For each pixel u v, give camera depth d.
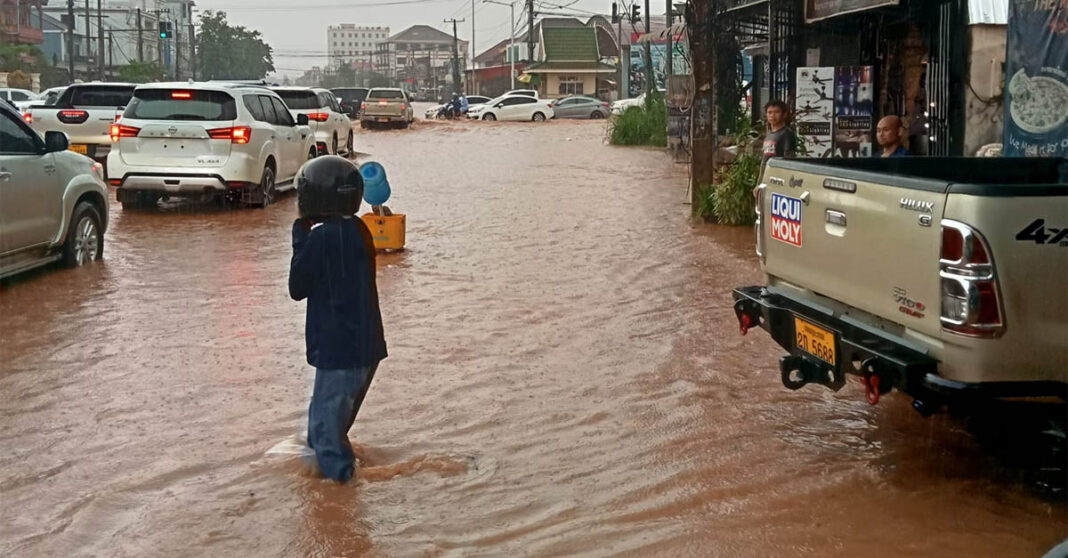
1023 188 4.21
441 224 13.66
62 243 10.05
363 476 5.09
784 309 5.55
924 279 4.48
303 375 6.79
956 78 13.03
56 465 5.23
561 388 6.54
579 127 42.06
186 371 6.86
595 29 71.06
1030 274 4.24
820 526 4.53
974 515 4.61
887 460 5.28
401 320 8.29
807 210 5.43
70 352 7.30
